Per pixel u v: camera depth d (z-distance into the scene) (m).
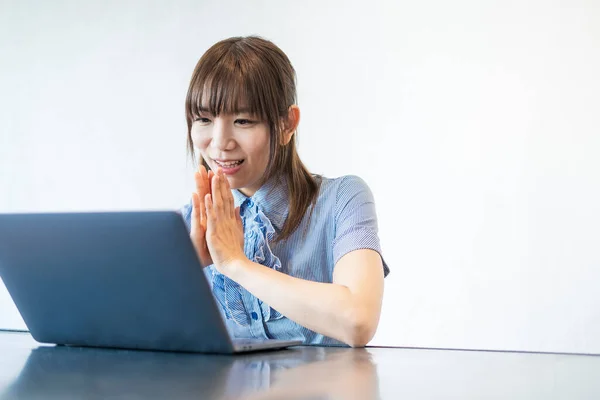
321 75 3.24
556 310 2.97
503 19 3.04
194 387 0.65
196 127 1.40
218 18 3.38
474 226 3.06
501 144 3.03
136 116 3.50
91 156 3.57
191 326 0.91
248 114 1.35
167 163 3.44
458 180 3.07
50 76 3.66
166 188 3.43
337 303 1.21
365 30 3.18
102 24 3.57
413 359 0.92
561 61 2.98
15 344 1.09
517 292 3.01
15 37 3.72
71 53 3.62
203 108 1.36
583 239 2.95
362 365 0.84
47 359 0.88
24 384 0.68
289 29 3.28
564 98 2.98
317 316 1.21
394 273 3.14
